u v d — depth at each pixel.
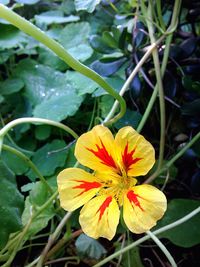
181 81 0.20
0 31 0.24
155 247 0.19
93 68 0.20
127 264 0.18
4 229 0.14
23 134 0.23
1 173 0.15
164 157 0.20
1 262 0.17
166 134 0.20
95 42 0.20
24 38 0.24
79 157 0.14
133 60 0.20
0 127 0.23
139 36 0.20
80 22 0.27
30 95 0.24
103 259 0.17
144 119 0.18
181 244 0.17
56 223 0.19
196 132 0.19
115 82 0.20
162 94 0.18
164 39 0.20
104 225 0.13
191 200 0.18
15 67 0.26
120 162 0.14
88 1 0.17
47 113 0.22
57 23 0.28
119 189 0.14
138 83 0.19
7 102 0.24
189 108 0.18
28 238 0.18
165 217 0.18
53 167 0.20
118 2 0.25
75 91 0.22
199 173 0.18
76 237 0.19
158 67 0.18
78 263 0.18
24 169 0.21
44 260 0.17
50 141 0.23
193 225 0.18
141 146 0.13
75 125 0.22
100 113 0.22
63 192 0.13
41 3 0.29
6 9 0.13
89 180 0.14
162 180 0.19
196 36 0.20
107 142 0.13
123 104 0.16
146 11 0.19
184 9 0.22
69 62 0.14
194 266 0.18
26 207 0.18
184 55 0.19
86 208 0.13
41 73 0.24
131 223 0.13
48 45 0.13
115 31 0.20
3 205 0.14
